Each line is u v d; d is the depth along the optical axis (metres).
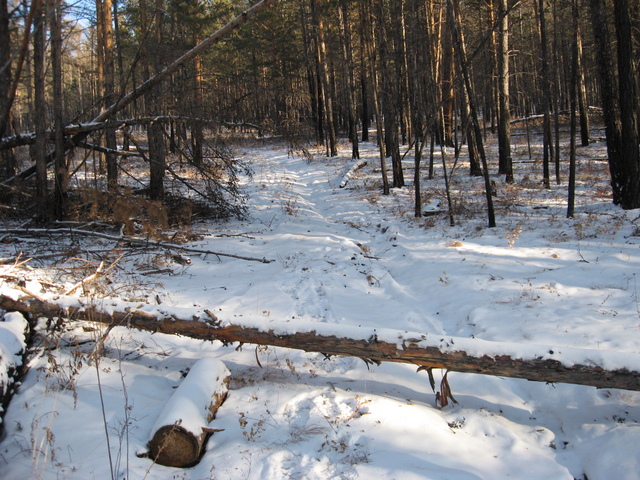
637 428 3.96
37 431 3.67
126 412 4.03
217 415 4.14
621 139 11.34
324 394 4.48
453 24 10.48
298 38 30.83
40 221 10.27
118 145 23.02
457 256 9.00
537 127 33.22
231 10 25.55
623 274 7.25
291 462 3.55
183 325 4.73
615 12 10.93
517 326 5.83
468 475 3.46
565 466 3.84
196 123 11.71
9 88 2.62
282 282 7.82
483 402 4.62
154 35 12.84
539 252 8.89
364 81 31.66
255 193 17.80
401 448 3.73
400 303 7.20
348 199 16.14
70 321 5.36
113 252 8.74
